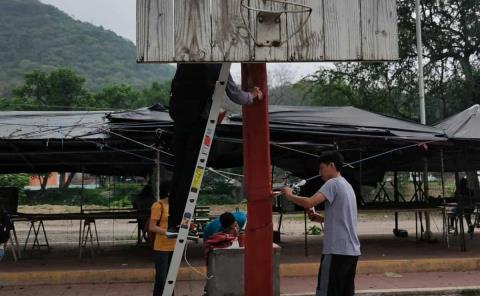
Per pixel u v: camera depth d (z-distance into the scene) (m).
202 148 3.67
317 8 3.28
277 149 10.52
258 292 3.69
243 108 3.82
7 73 91.50
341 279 4.55
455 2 24.22
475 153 11.58
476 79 24.58
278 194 4.53
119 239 15.29
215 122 3.65
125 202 28.59
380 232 16.27
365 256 10.24
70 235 16.91
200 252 10.98
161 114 9.65
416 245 12.16
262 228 3.71
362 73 26.08
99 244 12.88
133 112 9.76
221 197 27.97
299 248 11.79
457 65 24.92
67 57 108.12
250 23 3.22
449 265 9.55
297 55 3.25
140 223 12.45
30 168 13.25
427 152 11.58
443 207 11.12
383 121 10.74
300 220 21.97
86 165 12.70
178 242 3.69
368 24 3.32
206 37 3.17
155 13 3.13
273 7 3.24
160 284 6.24
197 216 11.55
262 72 3.75
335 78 26.66
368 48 3.30
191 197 3.68
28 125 9.59
